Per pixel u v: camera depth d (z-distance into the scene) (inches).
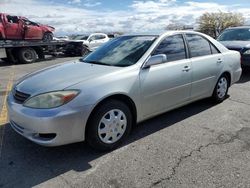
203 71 185.3
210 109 200.2
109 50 173.5
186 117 184.2
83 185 111.2
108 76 136.1
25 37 608.4
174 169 121.0
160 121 177.3
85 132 130.5
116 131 139.5
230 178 113.7
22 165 127.1
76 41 746.8
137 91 144.6
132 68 145.8
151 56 153.9
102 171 120.9
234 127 167.2
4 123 179.5
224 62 205.5
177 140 149.8
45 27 657.0
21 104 129.4
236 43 332.5
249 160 127.5
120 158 131.6
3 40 563.8
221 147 140.7
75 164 127.2
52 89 125.0
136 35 178.7
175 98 168.4
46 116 118.9
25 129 128.0
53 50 683.4
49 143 122.0
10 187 110.7
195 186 108.9
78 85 127.1
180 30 180.9
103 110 132.0
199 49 188.1
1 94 265.4
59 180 115.0
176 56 169.6
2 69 483.8
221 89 210.2
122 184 111.2
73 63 169.2
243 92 249.6
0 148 143.6
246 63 318.0
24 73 424.2
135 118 150.5
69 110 121.0
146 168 122.3
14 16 592.7
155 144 145.3
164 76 157.5
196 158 130.0
